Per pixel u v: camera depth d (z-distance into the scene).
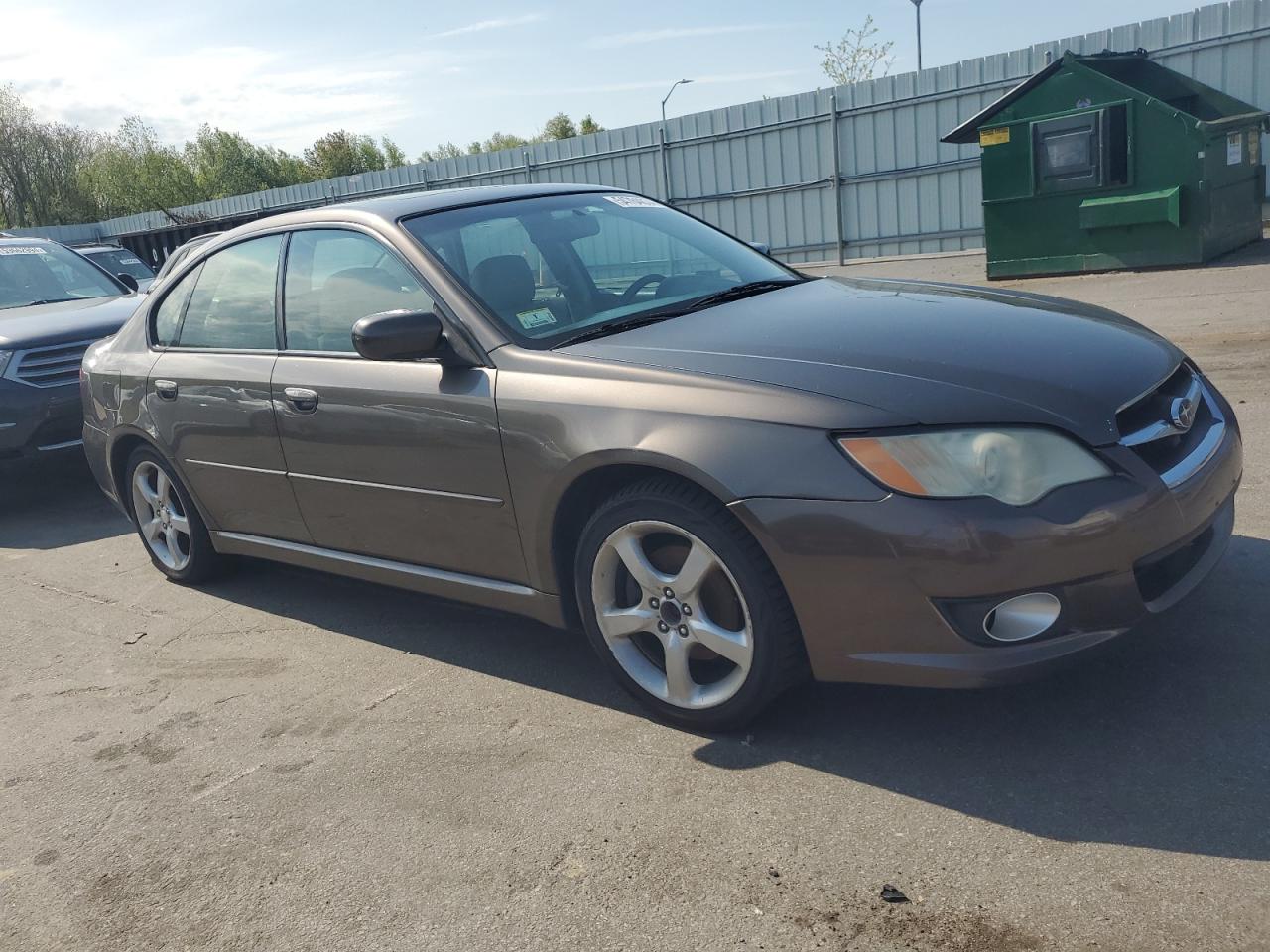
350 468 3.59
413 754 3.06
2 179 51.69
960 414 2.48
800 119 17.97
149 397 4.44
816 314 3.16
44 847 2.83
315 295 3.79
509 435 3.06
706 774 2.75
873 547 2.46
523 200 3.93
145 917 2.48
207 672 3.85
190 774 3.11
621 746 2.96
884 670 2.55
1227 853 2.18
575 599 3.21
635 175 20.64
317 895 2.46
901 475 2.45
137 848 2.77
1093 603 2.47
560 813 2.66
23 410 6.32
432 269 3.41
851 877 2.27
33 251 8.12
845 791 2.59
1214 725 2.66
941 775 2.60
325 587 4.65
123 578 5.11
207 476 4.27
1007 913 2.09
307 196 27.05
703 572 2.77
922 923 2.10
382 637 3.99
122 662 4.04
